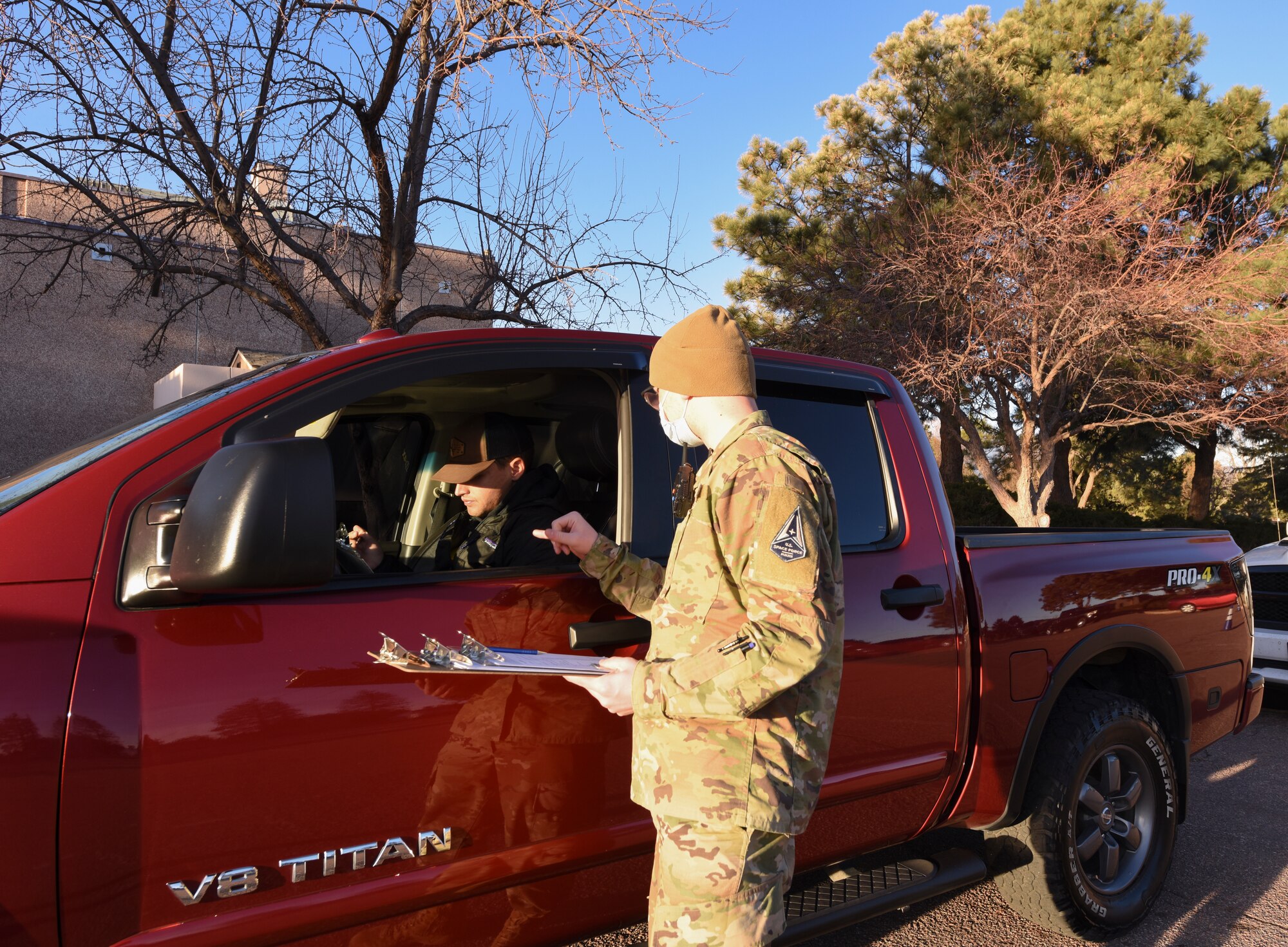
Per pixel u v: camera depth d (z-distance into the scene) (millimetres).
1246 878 3588
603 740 1926
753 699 1486
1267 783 4785
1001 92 17234
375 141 6293
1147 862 3096
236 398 1712
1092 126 15586
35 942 1359
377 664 1673
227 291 14773
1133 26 17812
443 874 1727
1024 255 13141
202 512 1383
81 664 1427
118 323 14406
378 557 2459
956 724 2586
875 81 18125
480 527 2301
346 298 6480
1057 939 3090
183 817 1480
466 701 1759
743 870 1527
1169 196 14977
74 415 14180
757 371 2480
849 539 2518
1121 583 3109
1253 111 16969
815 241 17469
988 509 20188
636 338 2254
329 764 1611
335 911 1609
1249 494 32188
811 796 1629
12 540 1453
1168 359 14680
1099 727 2885
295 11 5938
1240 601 3633
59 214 7879
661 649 1617
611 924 2021
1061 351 13828
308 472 1420
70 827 1386
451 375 1930
